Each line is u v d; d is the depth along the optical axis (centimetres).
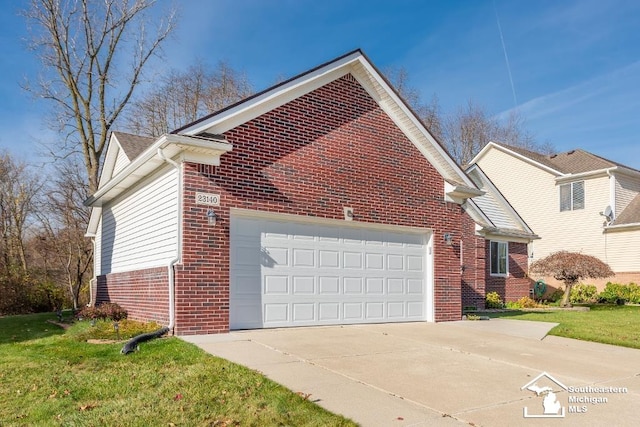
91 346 858
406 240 1326
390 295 1275
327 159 1170
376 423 493
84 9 2341
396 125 1309
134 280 1232
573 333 1127
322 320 1148
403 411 530
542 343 993
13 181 2906
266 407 535
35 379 660
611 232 2502
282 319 1089
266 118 1083
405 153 1321
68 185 2730
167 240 1045
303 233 1140
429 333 1084
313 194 1140
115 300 1425
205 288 973
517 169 2967
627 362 824
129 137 1755
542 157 3025
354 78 1239
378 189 1255
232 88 3519
